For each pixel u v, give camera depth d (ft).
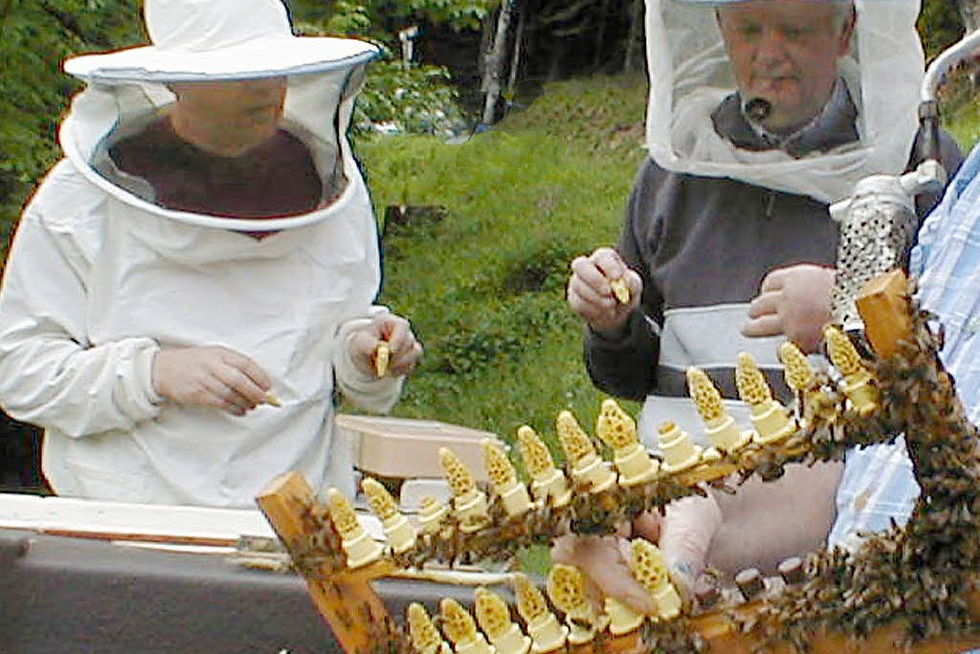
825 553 4.99
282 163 11.01
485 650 5.49
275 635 8.10
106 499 10.73
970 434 4.67
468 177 41.27
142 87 10.77
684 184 9.49
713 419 4.96
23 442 22.26
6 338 10.91
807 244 9.01
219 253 10.80
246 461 10.85
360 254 11.46
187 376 10.52
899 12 8.56
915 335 4.62
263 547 8.60
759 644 5.05
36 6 22.99
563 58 54.08
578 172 41.63
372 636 5.60
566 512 5.09
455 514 5.27
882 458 5.96
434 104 32.17
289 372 10.96
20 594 8.21
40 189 11.18
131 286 10.80
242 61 10.61
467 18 30.50
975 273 5.96
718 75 9.12
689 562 5.99
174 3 11.19
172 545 8.77
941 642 4.81
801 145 8.88
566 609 5.37
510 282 34.30
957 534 4.70
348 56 10.89
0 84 22.77
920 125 7.47
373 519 8.80
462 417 27.68
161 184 10.75
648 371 9.78
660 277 9.55
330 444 11.44
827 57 8.77
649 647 5.21
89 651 8.20
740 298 9.11
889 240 6.69
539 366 29.25
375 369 11.15
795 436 4.86
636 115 48.19
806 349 7.35
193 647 8.14
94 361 10.68
